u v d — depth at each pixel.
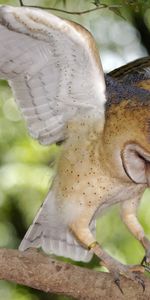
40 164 21.36
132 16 21.73
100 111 14.07
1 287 21.52
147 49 22.19
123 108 13.85
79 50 13.37
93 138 14.05
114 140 13.83
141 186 14.34
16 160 21.52
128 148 13.80
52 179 14.53
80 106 14.23
